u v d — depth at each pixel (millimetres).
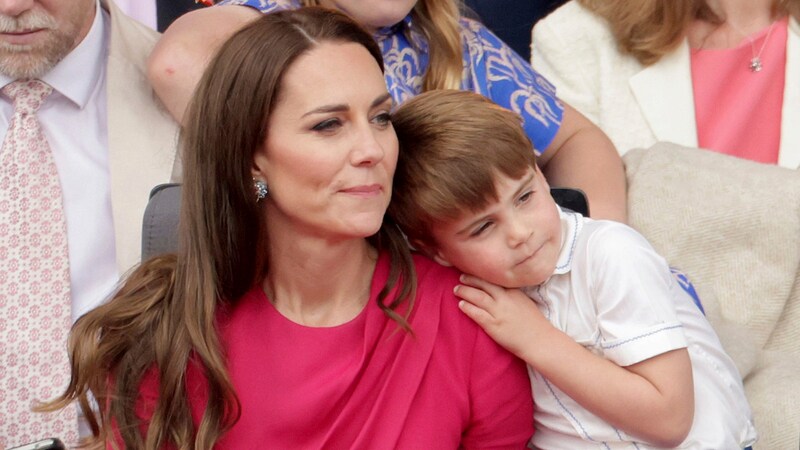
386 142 6301
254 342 6594
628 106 10812
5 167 8508
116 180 8531
